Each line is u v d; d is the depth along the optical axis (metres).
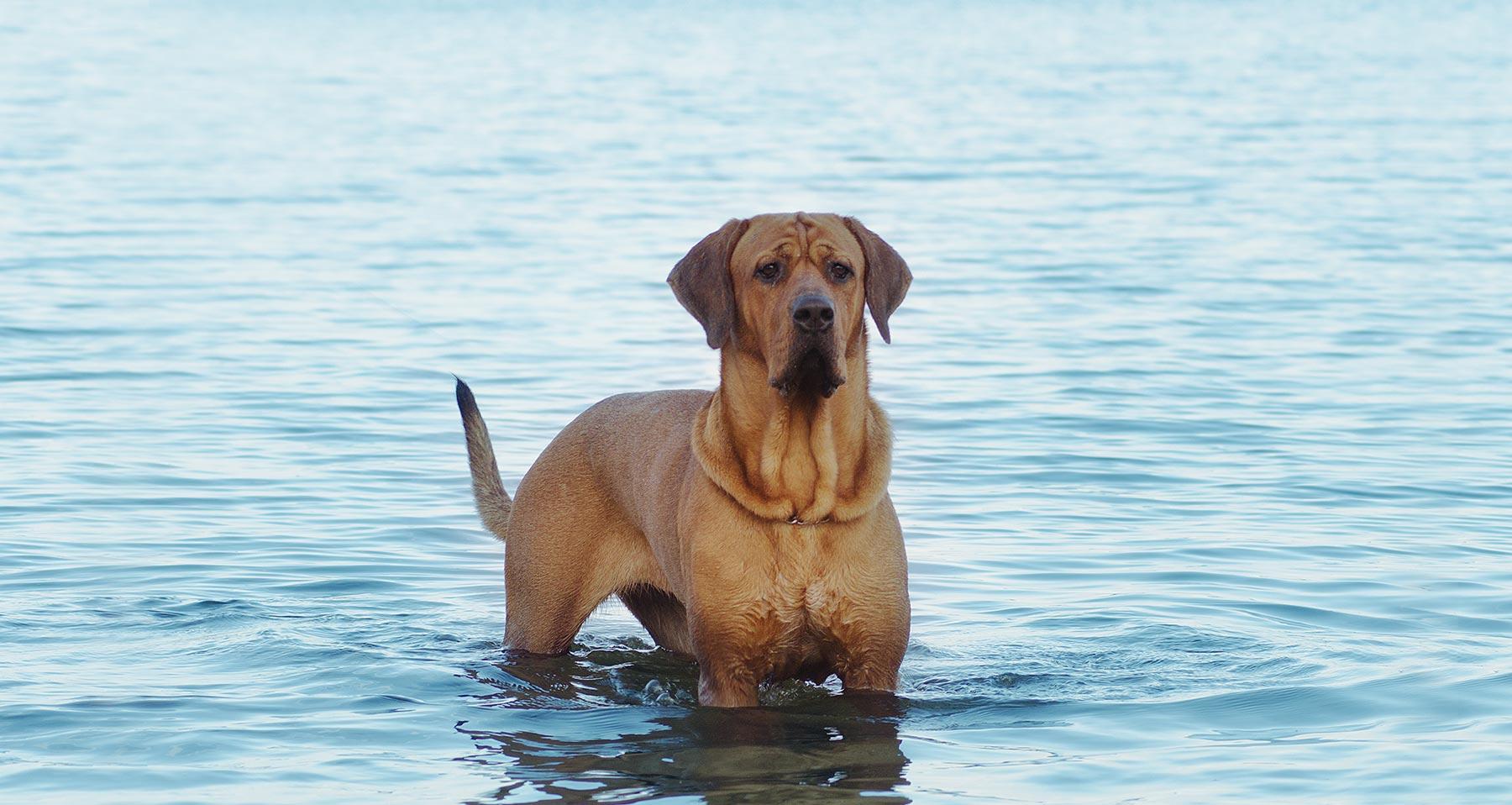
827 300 6.43
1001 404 13.62
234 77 59.41
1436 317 17.47
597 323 17.09
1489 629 8.01
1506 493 10.88
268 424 12.77
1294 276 20.16
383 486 11.09
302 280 19.67
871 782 6.01
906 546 9.74
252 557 9.45
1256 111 45.69
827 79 59.59
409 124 42.47
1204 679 7.31
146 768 6.10
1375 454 11.98
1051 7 135.12
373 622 8.35
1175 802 5.73
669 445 7.39
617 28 102.31
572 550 7.79
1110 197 28.16
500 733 6.66
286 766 6.16
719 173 31.16
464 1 149.25
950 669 7.54
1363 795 5.77
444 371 14.74
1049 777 6.05
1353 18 109.56
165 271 20.09
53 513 10.30
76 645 7.79
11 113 42.75
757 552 6.83
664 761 6.29
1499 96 50.25
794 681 7.39
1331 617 8.28
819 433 6.74
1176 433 12.65
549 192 28.50
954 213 25.94
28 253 21.25
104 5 124.50
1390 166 32.53
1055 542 9.81
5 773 6.02
